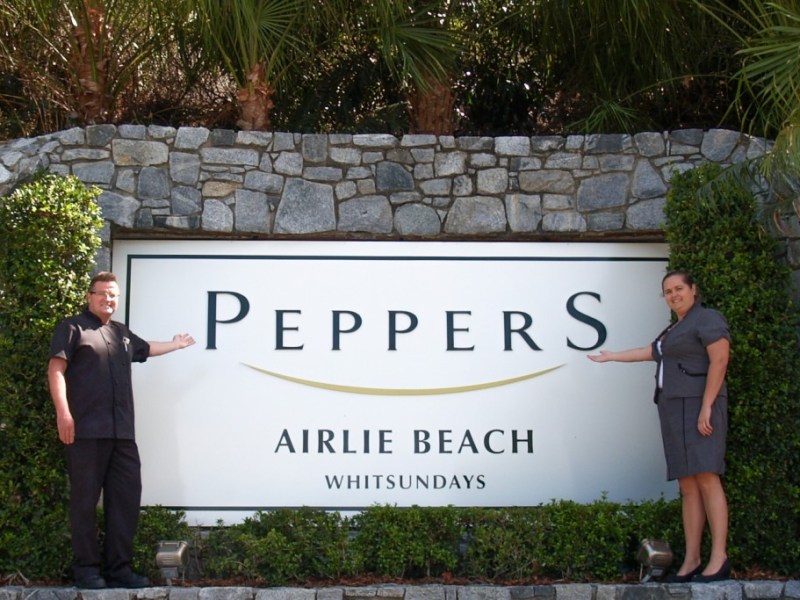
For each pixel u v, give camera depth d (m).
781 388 5.82
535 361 6.40
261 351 6.32
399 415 6.30
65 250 5.98
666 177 6.54
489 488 6.24
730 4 7.53
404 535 5.73
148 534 5.76
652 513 5.89
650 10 7.19
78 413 5.37
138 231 6.38
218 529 5.98
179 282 6.38
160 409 6.20
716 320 5.46
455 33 7.77
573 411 6.36
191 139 6.48
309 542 5.74
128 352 5.62
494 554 5.76
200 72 8.09
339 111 8.70
